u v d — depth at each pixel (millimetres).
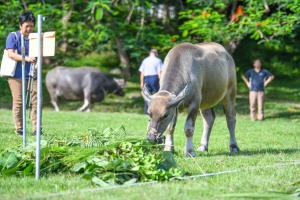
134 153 9266
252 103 24344
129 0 27125
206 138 13531
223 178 8977
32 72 12898
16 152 9547
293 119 24562
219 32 25172
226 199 7570
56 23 26516
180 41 26609
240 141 15492
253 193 7746
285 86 34156
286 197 7641
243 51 38156
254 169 9859
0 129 16031
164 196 7539
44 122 19016
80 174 9102
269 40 25344
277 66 37188
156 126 11195
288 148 13828
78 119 20734
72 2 27078
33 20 13305
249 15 25406
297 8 24344
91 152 9297
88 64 35625
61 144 10344
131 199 7363
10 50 13562
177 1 32688
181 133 17469
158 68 22656
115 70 35156
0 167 9086
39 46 8391
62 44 31922
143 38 27031
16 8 26250
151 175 8664
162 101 11328
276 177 9141
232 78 14047
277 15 25219
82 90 28250
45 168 9125
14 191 7840
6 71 13688
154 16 33031
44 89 32062
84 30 27000
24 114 10367
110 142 10055
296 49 37719
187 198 7488
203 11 25609
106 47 29500
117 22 27469
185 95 11445
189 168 9984
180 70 12266
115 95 30484
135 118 22000
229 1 26156
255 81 24266
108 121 20359
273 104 28688
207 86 13023
